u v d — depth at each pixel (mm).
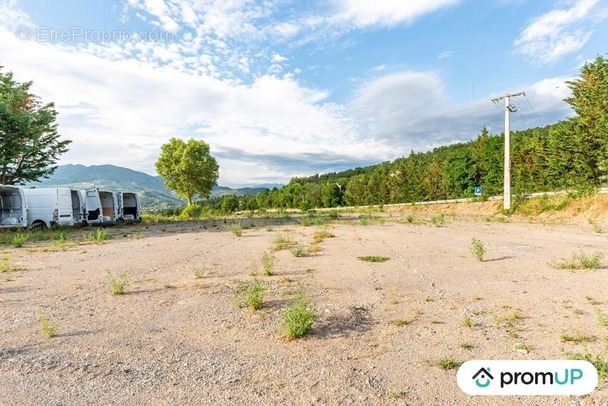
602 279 6695
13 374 3322
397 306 5199
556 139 30969
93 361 3568
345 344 3936
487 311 4957
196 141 49844
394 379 3178
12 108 24188
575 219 22609
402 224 20984
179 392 2994
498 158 42500
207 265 8344
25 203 16984
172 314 4938
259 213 44062
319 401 2832
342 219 26781
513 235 14742
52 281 6883
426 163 75875
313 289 6109
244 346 3906
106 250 11055
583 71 28000
